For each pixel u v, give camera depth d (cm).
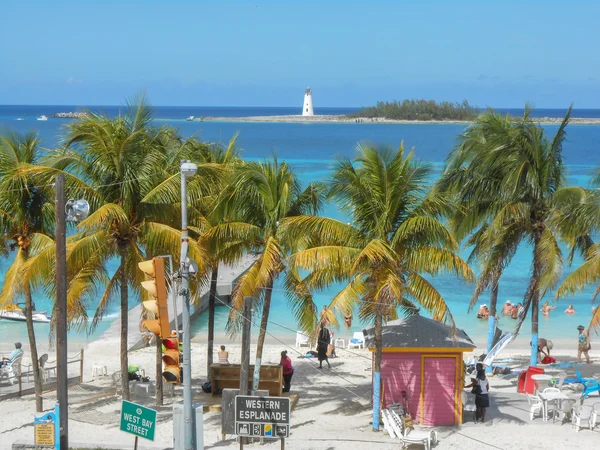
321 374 2661
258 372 2089
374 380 2038
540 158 2447
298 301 2159
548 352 2817
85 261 1952
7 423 2025
